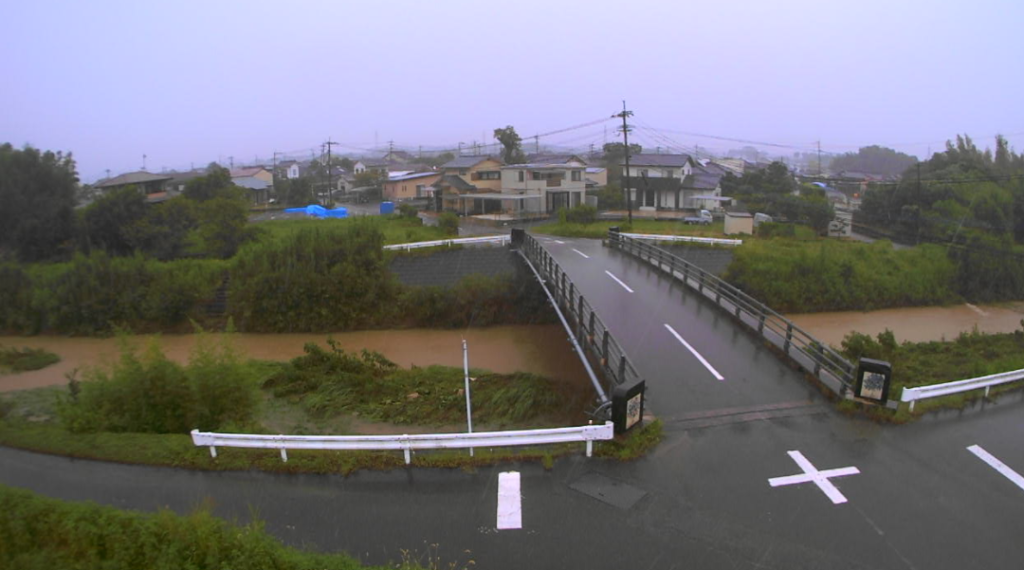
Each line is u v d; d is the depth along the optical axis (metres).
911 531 8.09
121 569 7.73
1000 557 7.59
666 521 8.38
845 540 7.92
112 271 26.86
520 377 17.69
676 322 16.98
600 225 41.69
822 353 12.98
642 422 10.87
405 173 78.81
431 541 8.14
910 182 40.28
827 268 29.00
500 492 9.18
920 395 11.36
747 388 12.59
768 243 32.50
